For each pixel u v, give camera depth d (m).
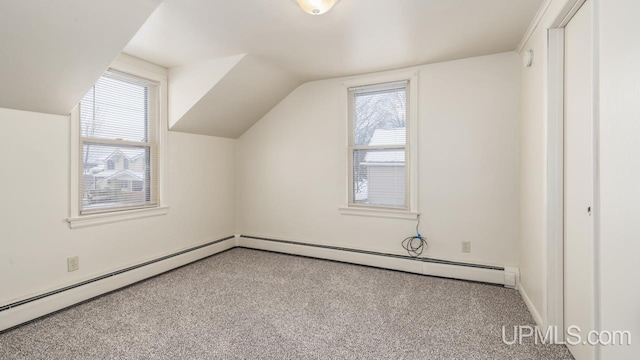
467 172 2.95
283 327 2.05
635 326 1.00
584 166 1.57
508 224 2.81
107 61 2.07
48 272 2.26
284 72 3.30
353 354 1.76
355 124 3.51
